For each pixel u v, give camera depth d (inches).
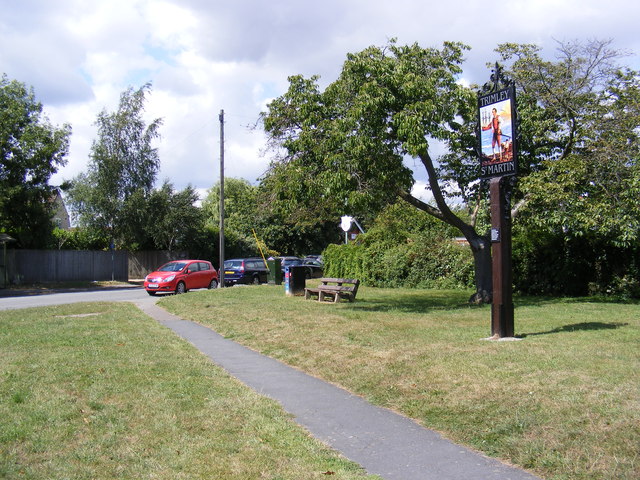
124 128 1517.0
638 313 500.4
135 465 182.5
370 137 542.3
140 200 1492.4
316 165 585.9
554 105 643.5
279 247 2204.7
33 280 1301.7
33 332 456.4
